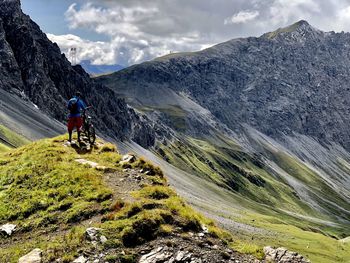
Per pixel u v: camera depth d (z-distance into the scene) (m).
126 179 30.61
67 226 24.47
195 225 24.19
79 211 25.39
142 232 22.47
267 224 158.00
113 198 26.62
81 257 20.73
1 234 24.78
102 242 21.66
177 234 22.91
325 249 122.25
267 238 116.75
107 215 24.14
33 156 34.06
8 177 31.41
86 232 22.39
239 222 138.62
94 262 20.34
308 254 108.94
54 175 30.58
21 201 28.09
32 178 30.66
